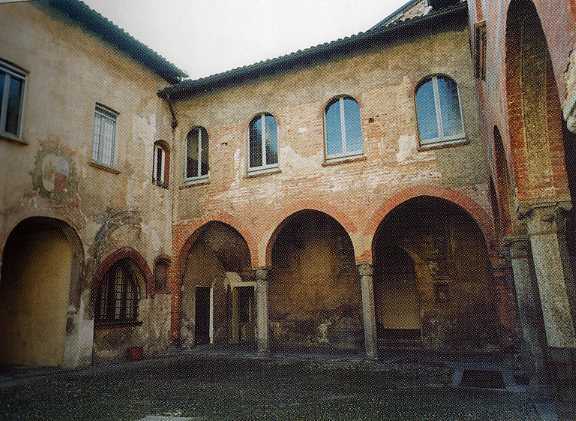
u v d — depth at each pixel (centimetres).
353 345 1597
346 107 1399
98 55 1286
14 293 1201
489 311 1456
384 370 1127
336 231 1694
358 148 1362
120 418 697
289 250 1756
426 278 1541
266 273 1411
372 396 836
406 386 927
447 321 1494
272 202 1423
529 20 541
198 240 1653
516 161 658
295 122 1439
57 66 1131
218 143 1552
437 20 1262
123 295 1349
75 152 1165
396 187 1266
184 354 1445
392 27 1288
